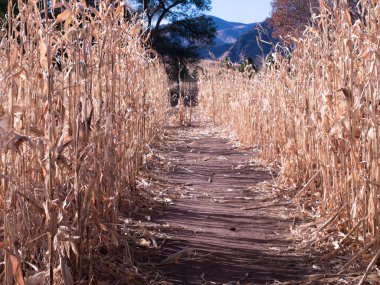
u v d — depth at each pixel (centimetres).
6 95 316
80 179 335
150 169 760
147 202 562
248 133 1025
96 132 372
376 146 379
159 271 374
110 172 418
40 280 288
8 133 279
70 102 330
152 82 997
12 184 298
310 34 553
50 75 298
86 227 336
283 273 374
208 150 1019
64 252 326
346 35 433
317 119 495
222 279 363
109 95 446
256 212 541
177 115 1588
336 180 454
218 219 515
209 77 1766
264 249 425
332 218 423
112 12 461
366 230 406
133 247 416
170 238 448
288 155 642
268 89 811
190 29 3434
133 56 575
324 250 412
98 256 373
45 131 303
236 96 1200
